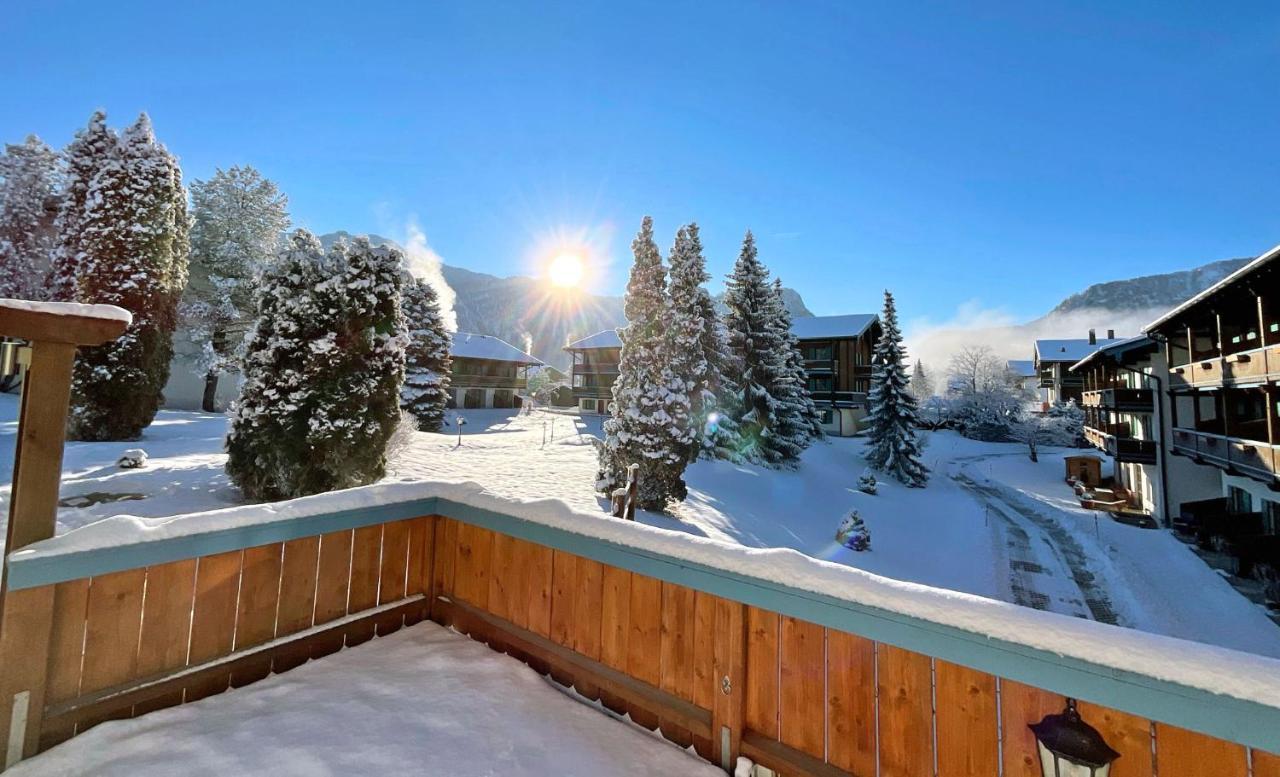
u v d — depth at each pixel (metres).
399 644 2.86
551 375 56.47
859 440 31.64
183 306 20.48
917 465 22.08
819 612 1.84
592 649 2.49
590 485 11.95
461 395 36.16
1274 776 1.23
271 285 7.10
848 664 1.84
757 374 20.42
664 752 2.15
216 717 2.17
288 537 2.57
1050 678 1.45
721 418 18.70
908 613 1.67
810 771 1.86
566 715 2.36
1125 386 18.77
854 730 1.81
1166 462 15.56
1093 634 1.42
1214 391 13.55
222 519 2.38
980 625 1.55
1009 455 31.22
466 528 3.10
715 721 2.08
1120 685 1.36
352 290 7.14
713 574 2.09
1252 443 10.24
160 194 11.65
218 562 2.39
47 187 19.33
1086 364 21.03
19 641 1.89
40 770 1.83
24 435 1.95
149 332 11.37
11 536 1.91
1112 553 13.25
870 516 15.82
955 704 1.64
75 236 12.23
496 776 1.96
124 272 11.13
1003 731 1.57
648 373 11.55
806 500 15.73
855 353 35.06
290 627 2.61
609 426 11.51
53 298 12.19
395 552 3.06
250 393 6.88
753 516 12.93
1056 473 26.19
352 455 6.93
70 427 10.48
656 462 11.02
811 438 24.92
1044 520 16.77
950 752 1.64
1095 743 1.40
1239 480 12.81
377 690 2.43
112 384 10.76
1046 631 1.47
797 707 1.94
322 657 2.69
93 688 2.05
